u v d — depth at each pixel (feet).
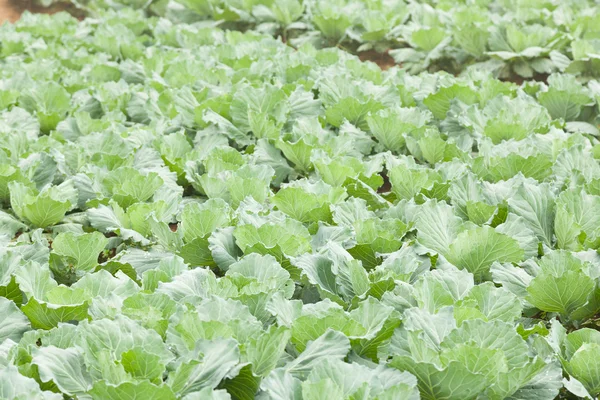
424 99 33.81
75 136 30.71
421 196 24.68
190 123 31.71
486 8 54.49
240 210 22.49
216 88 35.14
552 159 28.17
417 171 24.84
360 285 18.53
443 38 45.52
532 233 21.30
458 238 19.95
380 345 16.42
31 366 14.69
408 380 14.65
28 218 23.47
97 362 14.65
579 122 33.78
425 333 16.01
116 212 22.93
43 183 25.81
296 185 24.12
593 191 24.07
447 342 15.61
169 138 28.71
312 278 18.54
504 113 30.89
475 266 20.18
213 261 21.12
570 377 15.75
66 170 26.50
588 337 16.49
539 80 45.39
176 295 17.70
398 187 25.14
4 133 28.37
